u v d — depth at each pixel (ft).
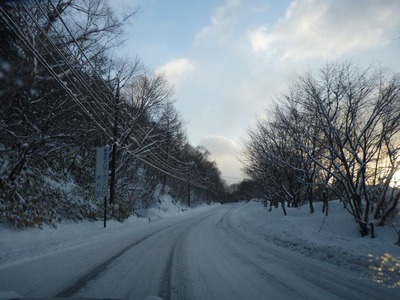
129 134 106.63
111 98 93.97
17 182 53.42
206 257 37.35
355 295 23.24
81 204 72.43
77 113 73.97
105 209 70.85
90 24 75.56
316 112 66.54
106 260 33.88
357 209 60.08
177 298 21.57
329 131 64.34
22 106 59.52
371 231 56.18
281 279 27.58
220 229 78.02
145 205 147.33
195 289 23.79
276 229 68.33
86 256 35.86
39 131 58.08
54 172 73.41
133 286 24.02
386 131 58.95
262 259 37.32
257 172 128.26
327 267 33.45
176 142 175.22
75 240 47.65
